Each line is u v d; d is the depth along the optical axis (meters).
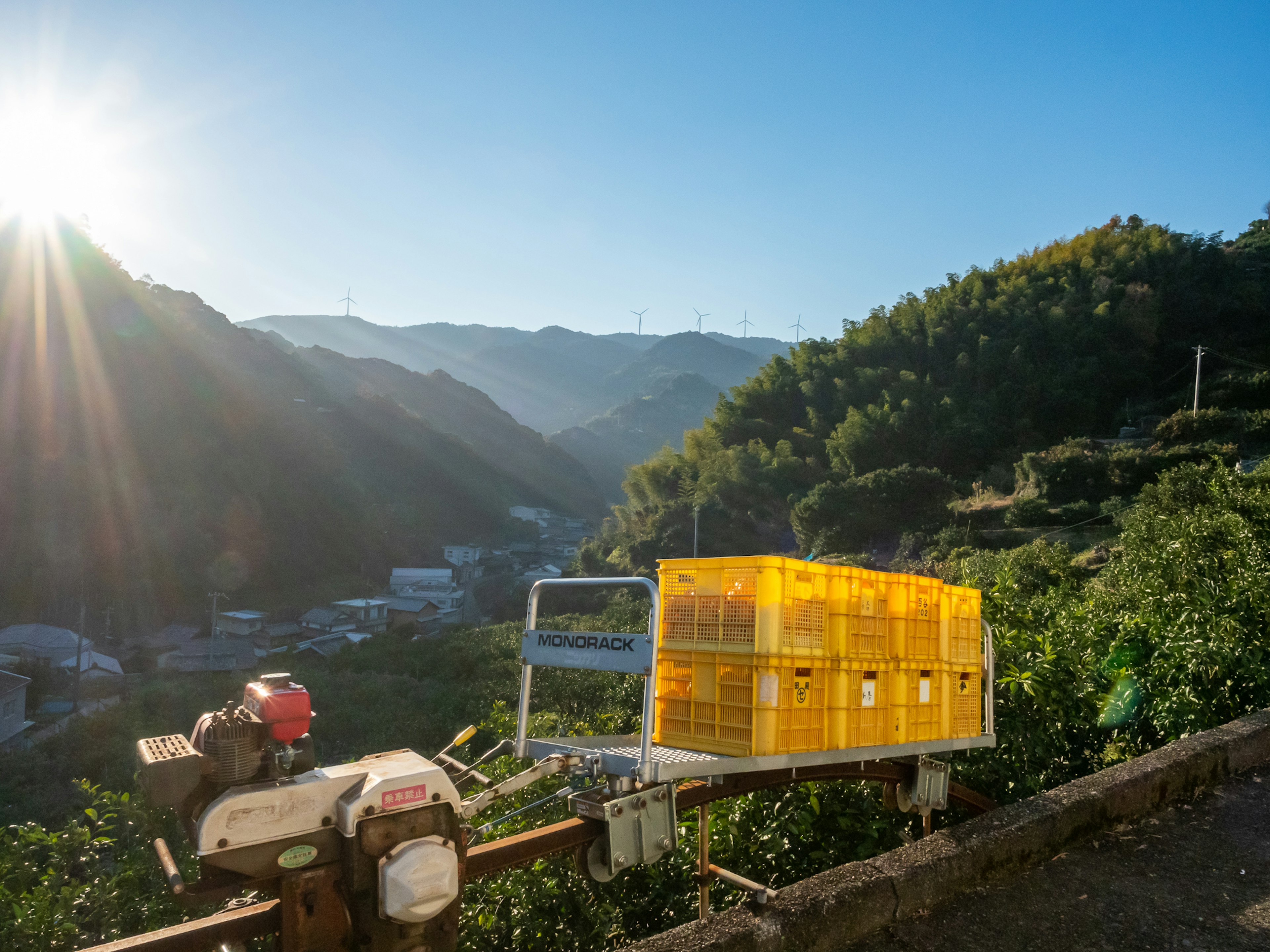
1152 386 84.44
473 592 120.44
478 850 2.62
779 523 74.00
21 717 43.41
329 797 2.23
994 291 102.06
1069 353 84.44
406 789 2.29
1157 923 2.97
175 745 2.29
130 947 2.09
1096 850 3.62
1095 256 103.38
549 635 3.20
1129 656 6.02
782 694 3.01
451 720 26.98
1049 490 55.22
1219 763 4.46
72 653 61.44
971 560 20.44
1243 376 73.44
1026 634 5.98
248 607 96.88
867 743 3.43
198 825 2.05
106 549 91.06
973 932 2.90
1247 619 5.81
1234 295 90.38
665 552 72.88
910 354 96.19
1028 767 5.27
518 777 2.71
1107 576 10.22
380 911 2.16
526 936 4.48
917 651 3.78
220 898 2.08
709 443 94.44
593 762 2.95
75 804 24.70
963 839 3.31
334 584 112.50
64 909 4.66
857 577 3.42
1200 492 25.30
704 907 3.08
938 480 58.94
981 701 4.33
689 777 2.72
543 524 184.62
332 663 53.12
